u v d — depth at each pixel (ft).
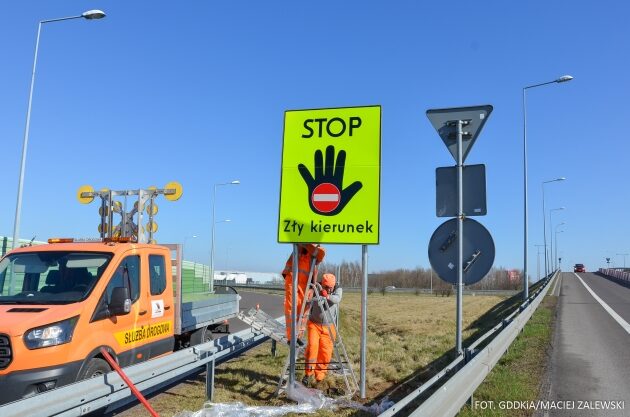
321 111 25.12
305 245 26.25
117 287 21.56
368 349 39.93
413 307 99.40
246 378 28.55
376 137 24.48
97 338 20.61
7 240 51.39
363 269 24.26
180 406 22.99
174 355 21.07
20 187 52.60
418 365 33.30
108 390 17.16
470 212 24.12
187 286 72.28
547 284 117.60
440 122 24.95
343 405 22.99
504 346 31.99
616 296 111.45
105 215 34.04
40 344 18.30
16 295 21.54
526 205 87.97
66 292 21.38
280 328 32.71
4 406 13.07
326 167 24.68
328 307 25.88
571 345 40.16
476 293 178.91
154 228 34.27
